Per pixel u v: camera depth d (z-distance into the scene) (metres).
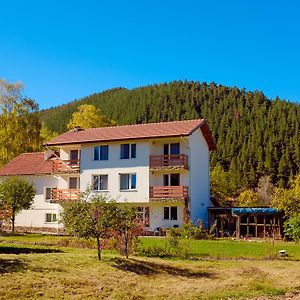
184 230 39.75
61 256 21.58
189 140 46.34
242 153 114.12
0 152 64.44
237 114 140.38
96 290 17.03
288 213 42.38
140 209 46.66
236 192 91.06
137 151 46.75
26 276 17.31
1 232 42.78
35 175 51.81
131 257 24.42
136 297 16.78
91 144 48.56
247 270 23.03
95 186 47.88
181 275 21.30
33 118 67.19
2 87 65.88
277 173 107.25
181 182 46.38
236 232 44.75
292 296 18.33
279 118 129.62
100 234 21.62
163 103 167.75
